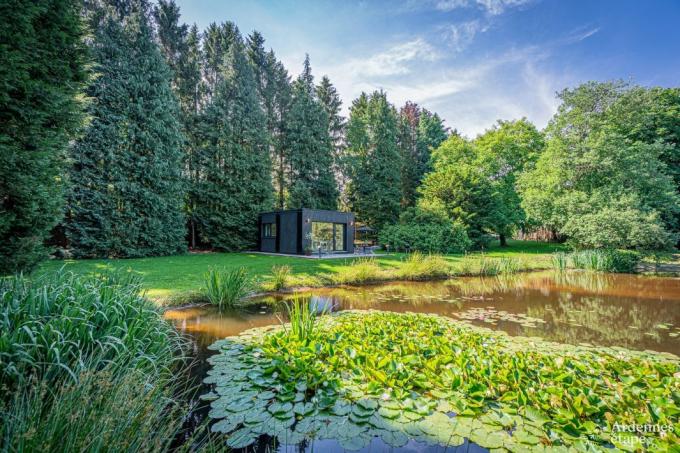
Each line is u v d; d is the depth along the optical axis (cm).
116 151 1266
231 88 1802
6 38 407
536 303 649
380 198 2262
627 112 1402
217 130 1742
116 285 338
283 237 1544
